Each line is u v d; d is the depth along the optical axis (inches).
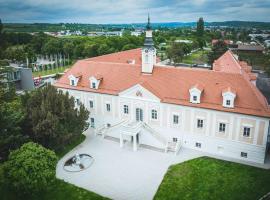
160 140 2166.6
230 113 1915.6
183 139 2151.8
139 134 2237.9
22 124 1991.9
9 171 1488.7
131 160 2016.5
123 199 1606.8
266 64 3870.6
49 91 2151.8
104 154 2106.3
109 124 2477.9
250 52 6565.0
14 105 2068.2
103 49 5866.1
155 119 2220.7
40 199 1609.3
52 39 7495.1
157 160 2007.9
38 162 1496.1
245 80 2000.5
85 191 1679.4
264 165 1898.4
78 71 2674.7
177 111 2100.1
